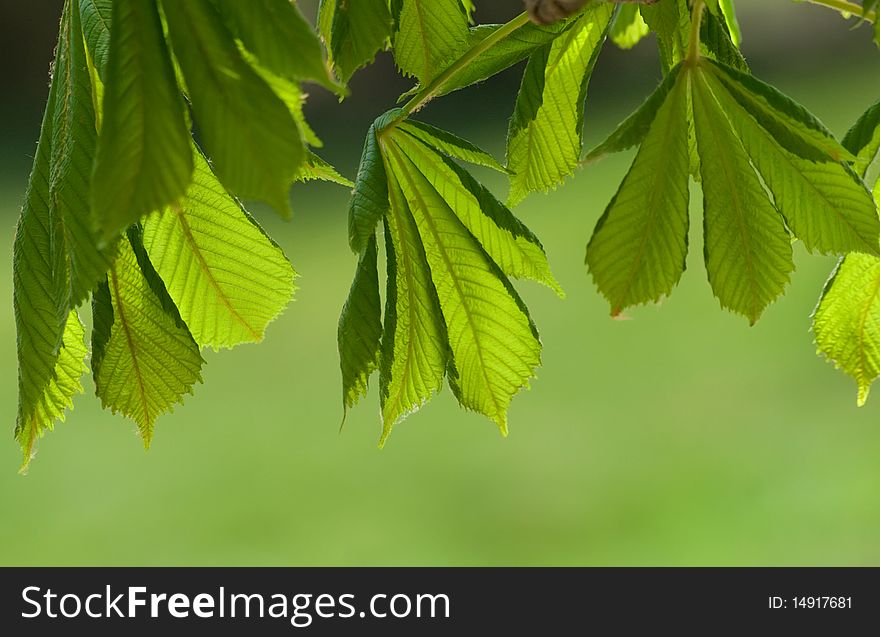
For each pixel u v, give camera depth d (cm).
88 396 1042
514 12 1259
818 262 1126
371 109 1563
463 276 168
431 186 166
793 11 1652
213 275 158
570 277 1204
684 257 145
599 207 1339
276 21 109
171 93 110
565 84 186
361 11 154
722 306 150
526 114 182
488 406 171
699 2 146
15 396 993
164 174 108
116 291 143
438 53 170
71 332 147
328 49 170
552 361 1070
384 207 156
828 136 144
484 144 1516
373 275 152
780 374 991
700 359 1034
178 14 110
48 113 141
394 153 164
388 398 158
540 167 190
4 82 1697
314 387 1057
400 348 161
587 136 1457
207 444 970
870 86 1480
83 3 131
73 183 130
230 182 107
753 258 150
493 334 169
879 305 174
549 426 966
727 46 170
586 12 180
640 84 1620
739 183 149
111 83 109
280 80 110
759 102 146
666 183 144
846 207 148
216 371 1094
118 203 107
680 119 146
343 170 1449
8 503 877
